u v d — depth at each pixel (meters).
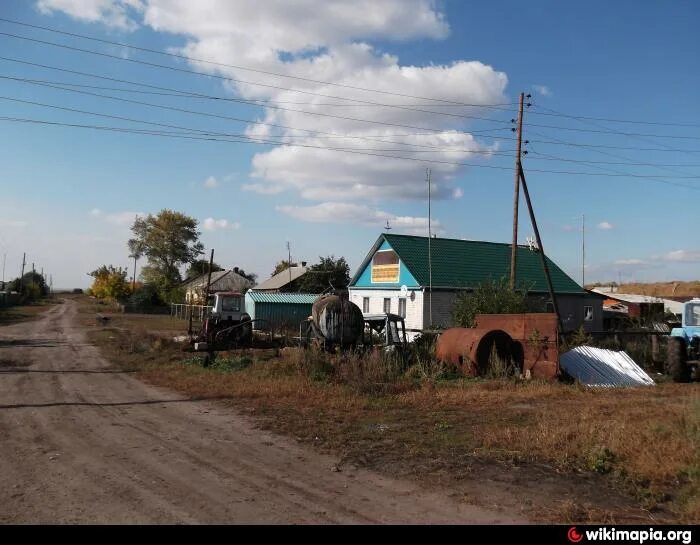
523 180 25.64
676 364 17.22
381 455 8.26
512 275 25.67
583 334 21.59
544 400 13.15
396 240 34.59
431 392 13.92
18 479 6.95
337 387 14.25
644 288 81.75
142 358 20.78
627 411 11.13
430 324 30.95
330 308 20.23
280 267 82.94
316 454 8.35
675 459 7.27
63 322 47.50
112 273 94.19
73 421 10.36
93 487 6.68
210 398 12.97
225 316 25.47
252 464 7.78
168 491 6.59
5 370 17.42
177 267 98.31
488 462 7.83
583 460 7.67
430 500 6.39
